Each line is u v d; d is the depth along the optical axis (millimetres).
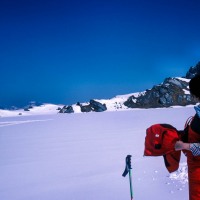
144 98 126438
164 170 8508
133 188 7062
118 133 21469
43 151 14609
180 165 8672
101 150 13914
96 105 122688
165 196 6258
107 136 19766
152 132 3074
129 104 126625
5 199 7258
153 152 3031
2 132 27203
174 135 2982
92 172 9430
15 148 16172
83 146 15555
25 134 24359
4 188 8234
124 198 6445
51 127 31156
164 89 125062
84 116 55219
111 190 7145
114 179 8203
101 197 6688
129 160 3613
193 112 54938
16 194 7594
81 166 10531
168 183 7090
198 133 2932
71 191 7410
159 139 3006
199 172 2910
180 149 2941
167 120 34688
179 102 121000
